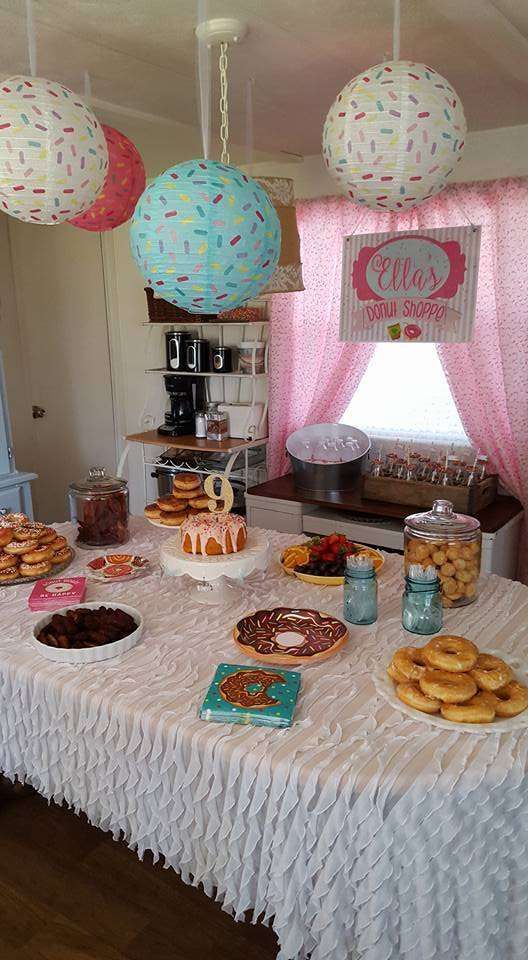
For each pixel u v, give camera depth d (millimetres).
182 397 3779
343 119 1356
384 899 1182
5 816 2082
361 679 1474
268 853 1259
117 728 1389
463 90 2297
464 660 1383
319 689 1438
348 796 1156
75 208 1495
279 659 1510
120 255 4078
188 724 1320
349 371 3441
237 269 1420
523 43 1827
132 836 1467
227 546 1819
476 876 1200
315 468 3330
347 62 2004
